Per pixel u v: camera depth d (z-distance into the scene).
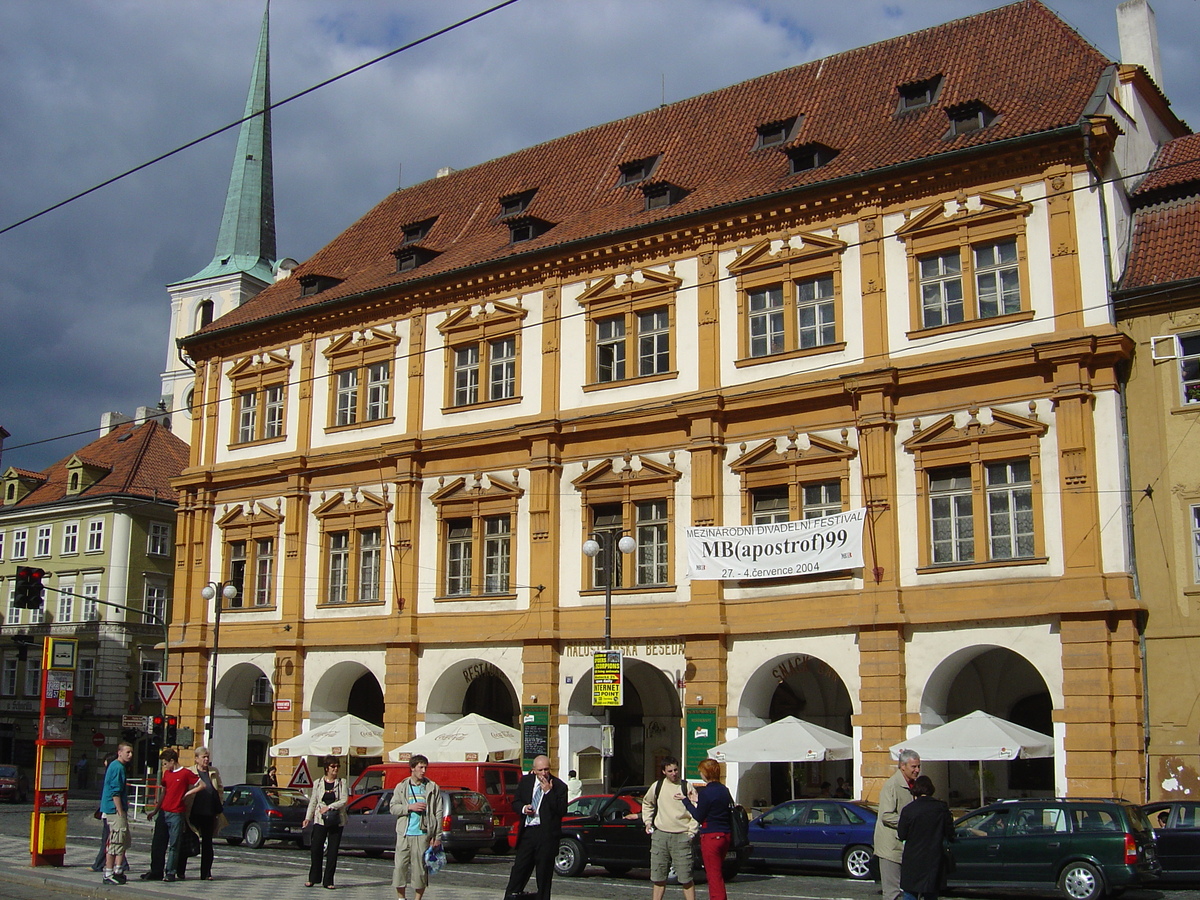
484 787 32.06
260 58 87.44
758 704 34.59
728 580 34.69
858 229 33.97
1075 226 31.08
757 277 35.50
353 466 42.75
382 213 50.81
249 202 84.94
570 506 37.94
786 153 36.19
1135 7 38.41
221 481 46.47
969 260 32.31
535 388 39.19
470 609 39.31
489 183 47.72
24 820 42.88
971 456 31.47
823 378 33.75
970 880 23.28
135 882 22.23
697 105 43.75
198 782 23.05
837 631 32.59
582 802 28.91
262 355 46.75
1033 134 31.30
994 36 37.66
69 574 70.25
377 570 41.97
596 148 45.31
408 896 20.77
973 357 31.47
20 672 70.94
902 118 36.47
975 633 30.66
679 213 37.19
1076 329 30.56
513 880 18.08
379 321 43.59
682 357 36.50
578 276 39.03
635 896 22.92
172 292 83.88
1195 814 24.41
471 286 41.16
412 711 39.84
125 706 67.62
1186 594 28.94
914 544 31.97
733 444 35.31
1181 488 29.42
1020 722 35.12
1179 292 30.09
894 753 28.89
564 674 37.09
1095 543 29.56
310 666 42.72
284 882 23.05
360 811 31.22
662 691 40.56
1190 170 33.22
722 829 17.80
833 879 26.56
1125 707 28.69
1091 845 22.30
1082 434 30.02
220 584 43.12
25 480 75.38
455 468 40.56
